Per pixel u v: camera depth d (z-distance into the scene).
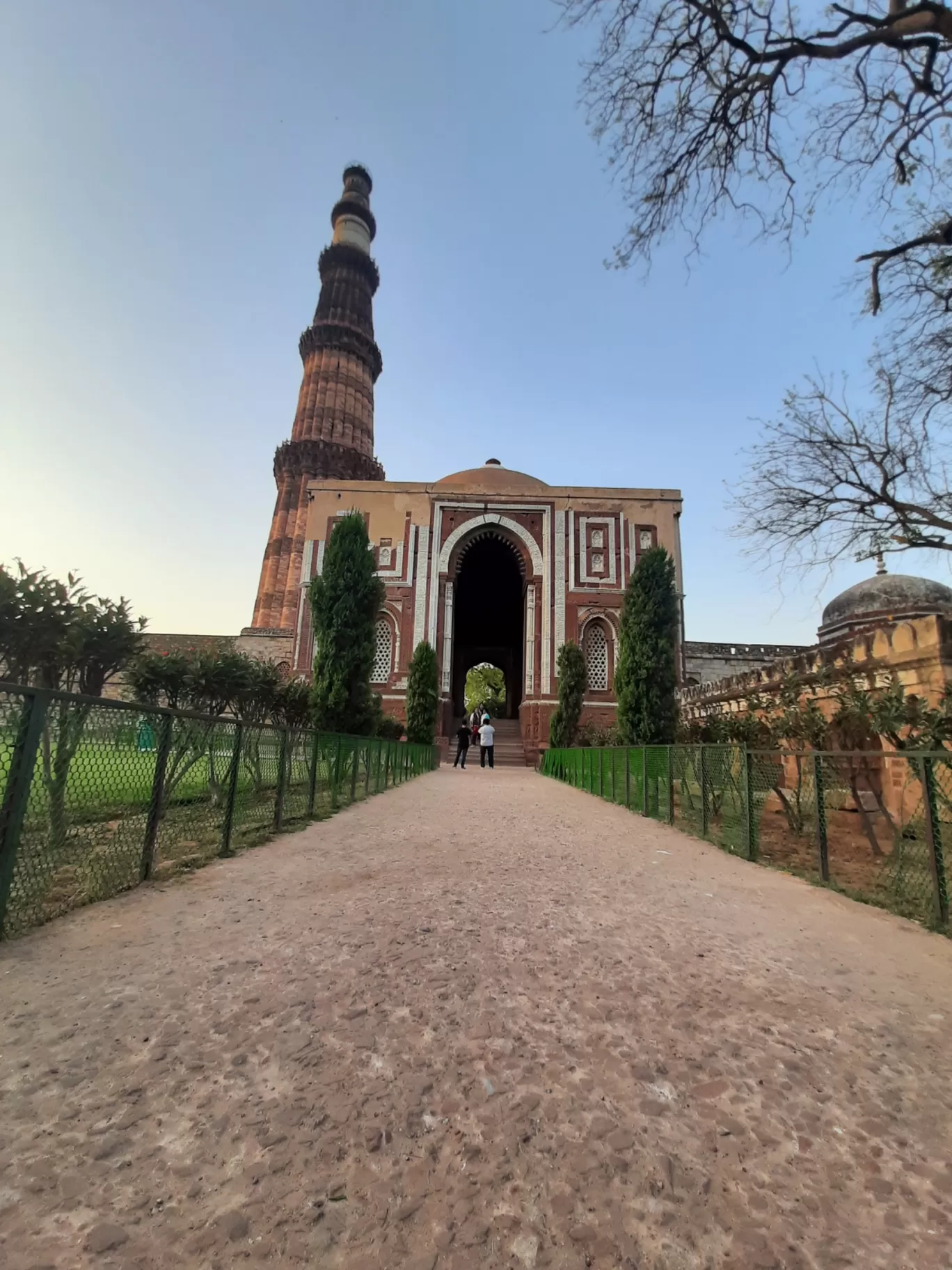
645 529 26.77
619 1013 2.62
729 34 7.29
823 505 13.32
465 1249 1.41
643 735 13.81
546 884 4.72
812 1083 2.16
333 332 42.81
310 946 3.20
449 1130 1.82
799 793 6.68
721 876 5.28
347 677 11.67
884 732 6.55
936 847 4.04
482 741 23.44
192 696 8.41
